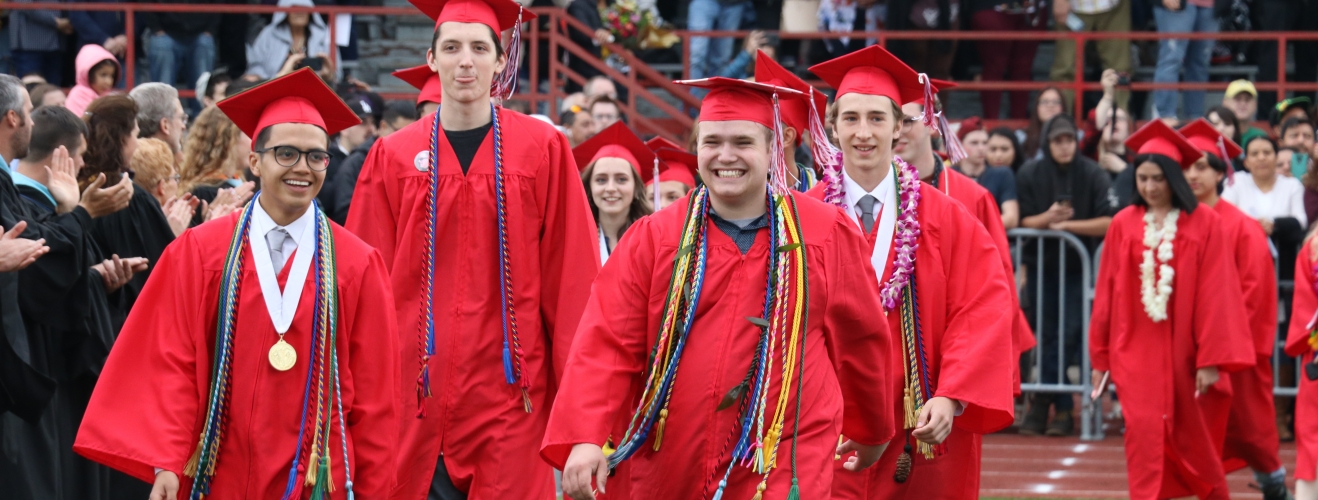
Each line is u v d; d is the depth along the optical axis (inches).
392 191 339.0
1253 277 473.4
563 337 333.7
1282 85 789.9
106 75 621.9
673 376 247.3
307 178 270.1
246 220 270.8
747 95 250.8
